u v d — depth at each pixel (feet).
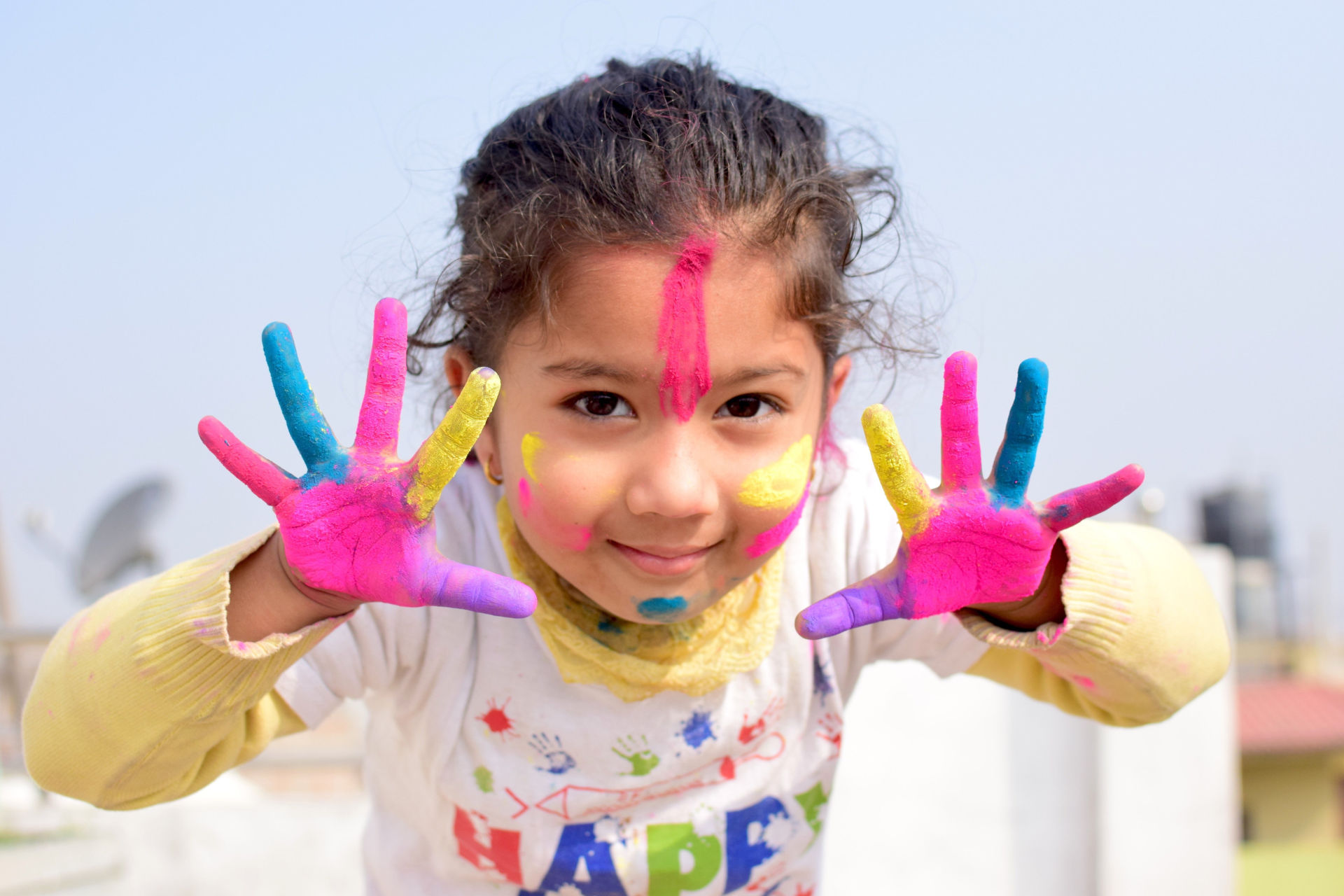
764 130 5.38
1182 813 11.53
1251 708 42.98
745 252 4.74
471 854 5.99
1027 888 11.60
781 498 4.88
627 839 5.90
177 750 4.88
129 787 5.05
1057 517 4.49
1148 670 5.26
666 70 5.69
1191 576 5.63
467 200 5.88
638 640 5.62
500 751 5.78
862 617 4.53
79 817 11.54
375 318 4.39
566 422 4.79
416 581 4.33
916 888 11.65
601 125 5.12
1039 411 4.43
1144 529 5.84
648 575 4.84
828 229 5.32
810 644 5.99
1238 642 46.83
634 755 5.75
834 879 11.66
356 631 5.58
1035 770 11.73
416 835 6.27
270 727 5.52
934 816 11.69
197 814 11.49
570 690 5.70
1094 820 11.62
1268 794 41.63
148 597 4.75
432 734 5.84
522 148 5.39
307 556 4.34
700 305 4.64
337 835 11.47
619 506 4.74
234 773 14.67
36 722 4.98
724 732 5.82
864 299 5.84
